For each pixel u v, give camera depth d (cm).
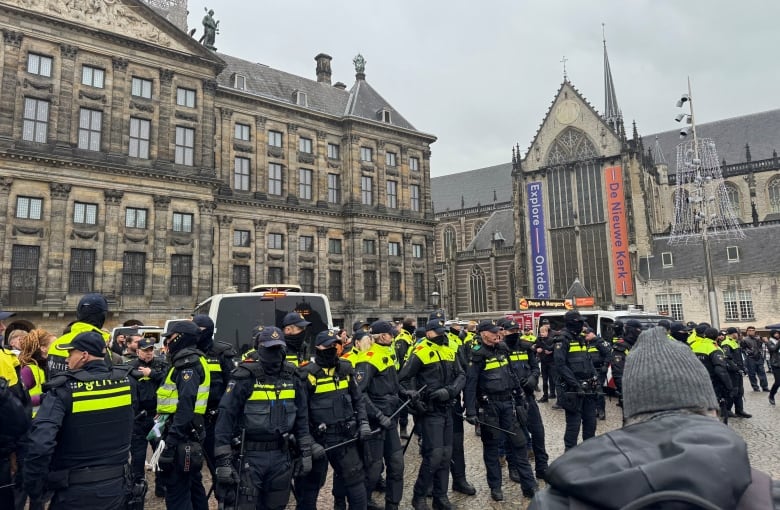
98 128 3803
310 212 5266
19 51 3525
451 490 1047
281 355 679
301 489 764
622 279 6681
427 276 6059
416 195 6159
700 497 147
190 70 4262
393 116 6253
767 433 1451
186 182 4103
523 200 7738
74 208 3641
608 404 2062
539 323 2986
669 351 220
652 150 8594
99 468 563
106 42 3875
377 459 838
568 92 7519
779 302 5372
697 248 6144
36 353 895
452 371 927
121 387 600
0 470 673
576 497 168
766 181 7431
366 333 944
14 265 3400
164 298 3897
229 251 4703
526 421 981
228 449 638
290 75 5847
